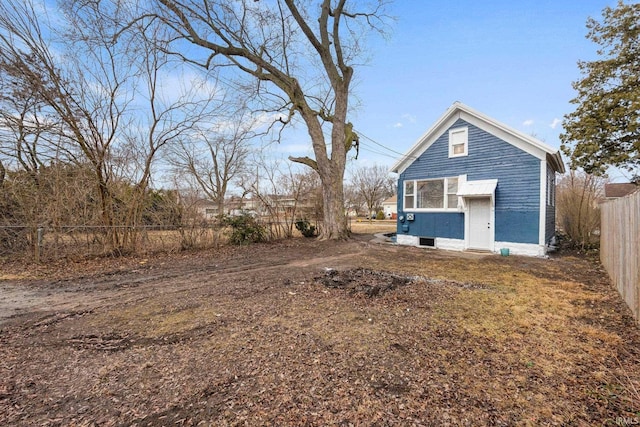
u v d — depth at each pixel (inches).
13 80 321.7
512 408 88.8
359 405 90.3
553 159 409.4
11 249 323.0
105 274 279.1
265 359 118.3
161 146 430.3
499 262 335.0
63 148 350.0
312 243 496.7
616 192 856.9
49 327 153.0
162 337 139.9
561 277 262.1
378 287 215.3
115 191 388.2
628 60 448.1
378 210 2202.3
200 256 380.8
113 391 98.4
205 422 83.7
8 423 83.2
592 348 127.4
